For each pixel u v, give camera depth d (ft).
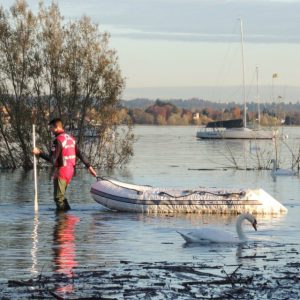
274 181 131.75
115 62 157.89
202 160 199.00
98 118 157.38
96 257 53.67
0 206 87.81
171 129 620.08
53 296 40.91
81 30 156.15
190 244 59.47
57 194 83.46
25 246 58.70
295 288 43.06
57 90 156.35
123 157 162.81
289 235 64.64
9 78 156.97
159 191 81.76
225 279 45.19
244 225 71.87
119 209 82.58
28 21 155.84
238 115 404.77
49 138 156.56
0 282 44.83
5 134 158.30
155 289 42.68
